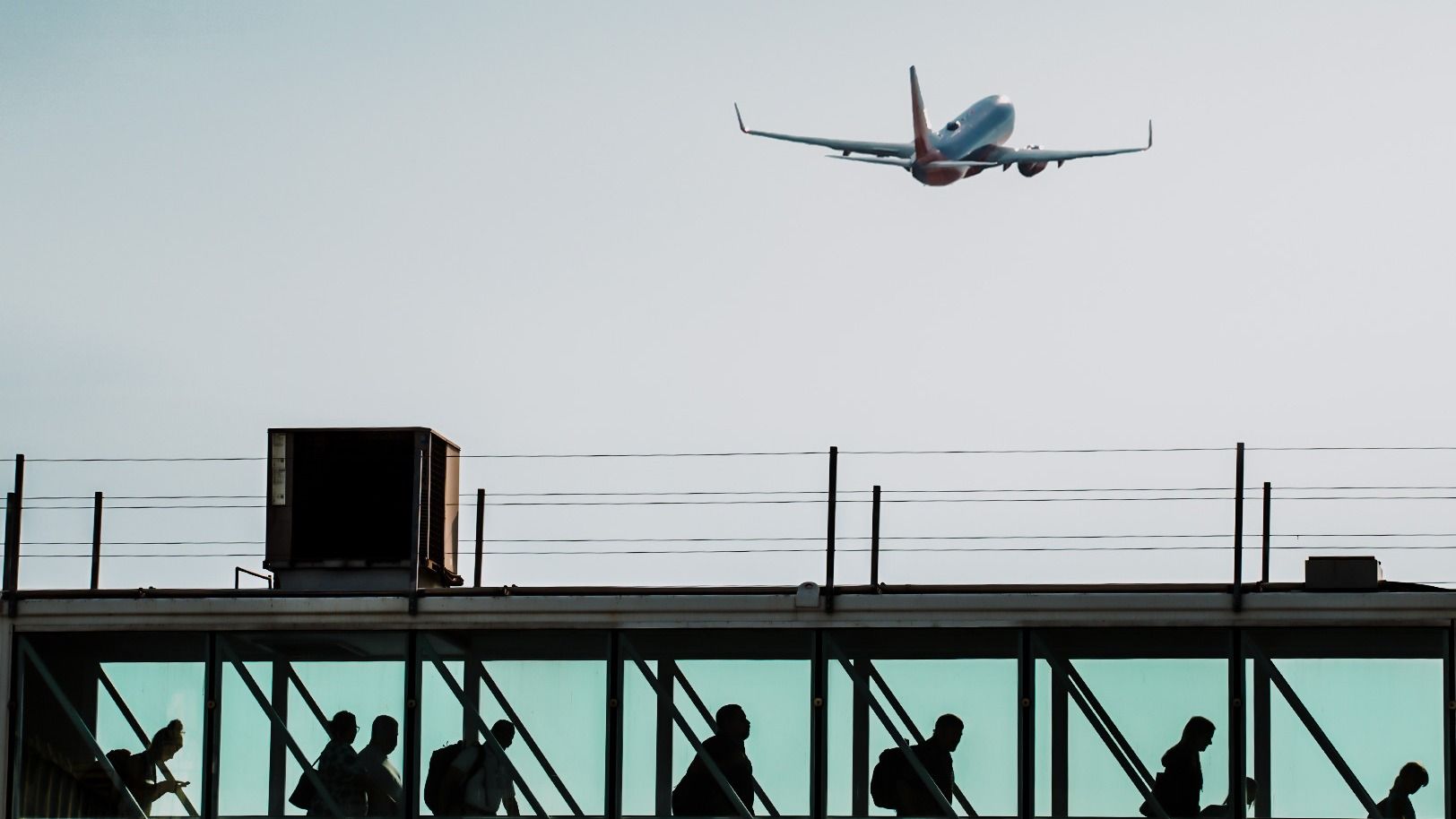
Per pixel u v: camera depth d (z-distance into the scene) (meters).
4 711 68.19
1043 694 65.81
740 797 66.06
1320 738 64.81
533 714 67.25
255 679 68.19
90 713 68.25
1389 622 64.88
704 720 66.69
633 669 67.25
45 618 68.56
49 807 67.62
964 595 66.31
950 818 65.44
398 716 67.69
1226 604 65.56
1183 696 65.44
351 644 68.25
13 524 69.69
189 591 68.69
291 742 67.81
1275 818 64.62
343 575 71.88
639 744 66.88
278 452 73.00
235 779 67.75
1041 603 66.12
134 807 67.62
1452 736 64.31
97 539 70.19
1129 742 65.38
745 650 67.00
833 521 67.44
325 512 72.31
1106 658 65.88
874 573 67.31
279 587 72.31
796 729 66.38
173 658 68.50
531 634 67.75
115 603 68.56
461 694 67.56
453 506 75.69
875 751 66.06
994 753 65.69
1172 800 65.06
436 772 67.19
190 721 68.06
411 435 72.56
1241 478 66.25
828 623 66.69
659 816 66.31
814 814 65.81
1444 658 64.69
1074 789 65.31
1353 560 65.75
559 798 66.75
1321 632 65.25
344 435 72.62
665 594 67.31
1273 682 65.25
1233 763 65.00
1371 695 64.88
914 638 66.50
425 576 72.69
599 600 67.50
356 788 67.44
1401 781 64.38
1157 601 65.75
